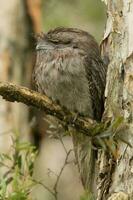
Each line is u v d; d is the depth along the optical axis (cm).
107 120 1122
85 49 1277
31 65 1616
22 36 1622
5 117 1579
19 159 1162
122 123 1084
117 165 1098
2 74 1598
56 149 1867
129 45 1105
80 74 1255
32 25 1636
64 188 1750
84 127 1128
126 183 1080
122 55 1113
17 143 1170
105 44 1252
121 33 1120
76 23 1888
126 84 1099
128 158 1080
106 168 1128
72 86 1257
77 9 1891
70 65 1258
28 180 1137
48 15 1831
